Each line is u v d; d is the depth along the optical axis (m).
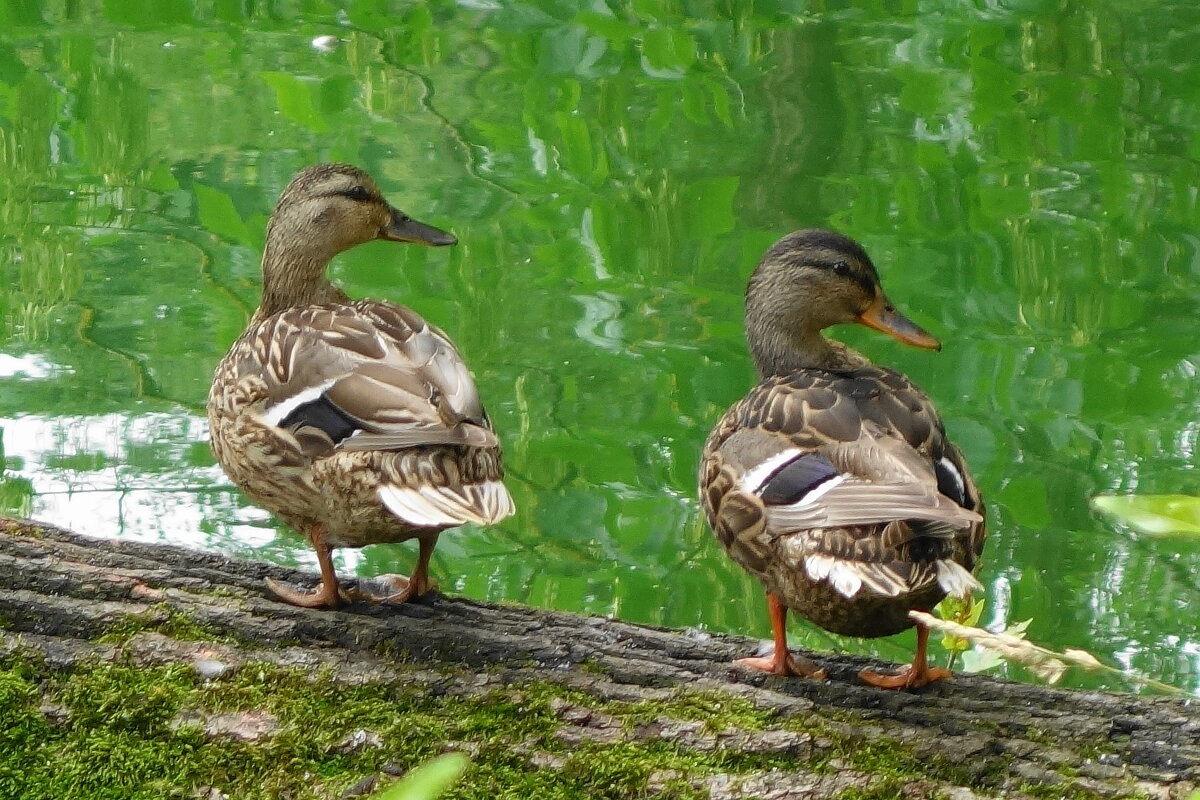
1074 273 15.42
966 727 6.32
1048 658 5.00
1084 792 5.93
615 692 6.32
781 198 16.48
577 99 18.30
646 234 15.75
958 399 13.77
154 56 19.09
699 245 15.63
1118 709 6.54
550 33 20.02
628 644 6.95
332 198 8.47
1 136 17.06
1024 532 12.05
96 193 16.12
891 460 6.23
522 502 12.25
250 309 14.48
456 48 19.59
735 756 6.03
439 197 16.16
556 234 15.76
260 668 6.23
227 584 6.91
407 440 6.32
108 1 20.97
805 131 17.55
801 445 6.52
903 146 17.58
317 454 6.61
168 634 6.35
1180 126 18.00
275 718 6.06
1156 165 17.20
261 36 19.86
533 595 11.23
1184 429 13.18
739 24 20.45
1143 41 20.03
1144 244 15.73
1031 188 16.73
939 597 6.45
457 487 6.40
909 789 5.89
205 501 11.96
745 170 16.97
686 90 18.64
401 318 7.02
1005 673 10.80
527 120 17.75
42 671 6.15
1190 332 14.48
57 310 14.40
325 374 6.72
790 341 8.12
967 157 17.36
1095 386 13.83
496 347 14.21
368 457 6.45
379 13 20.58
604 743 6.06
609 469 12.67
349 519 6.70
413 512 6.29
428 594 7.13
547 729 6.11
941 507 5.84
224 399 7.15
